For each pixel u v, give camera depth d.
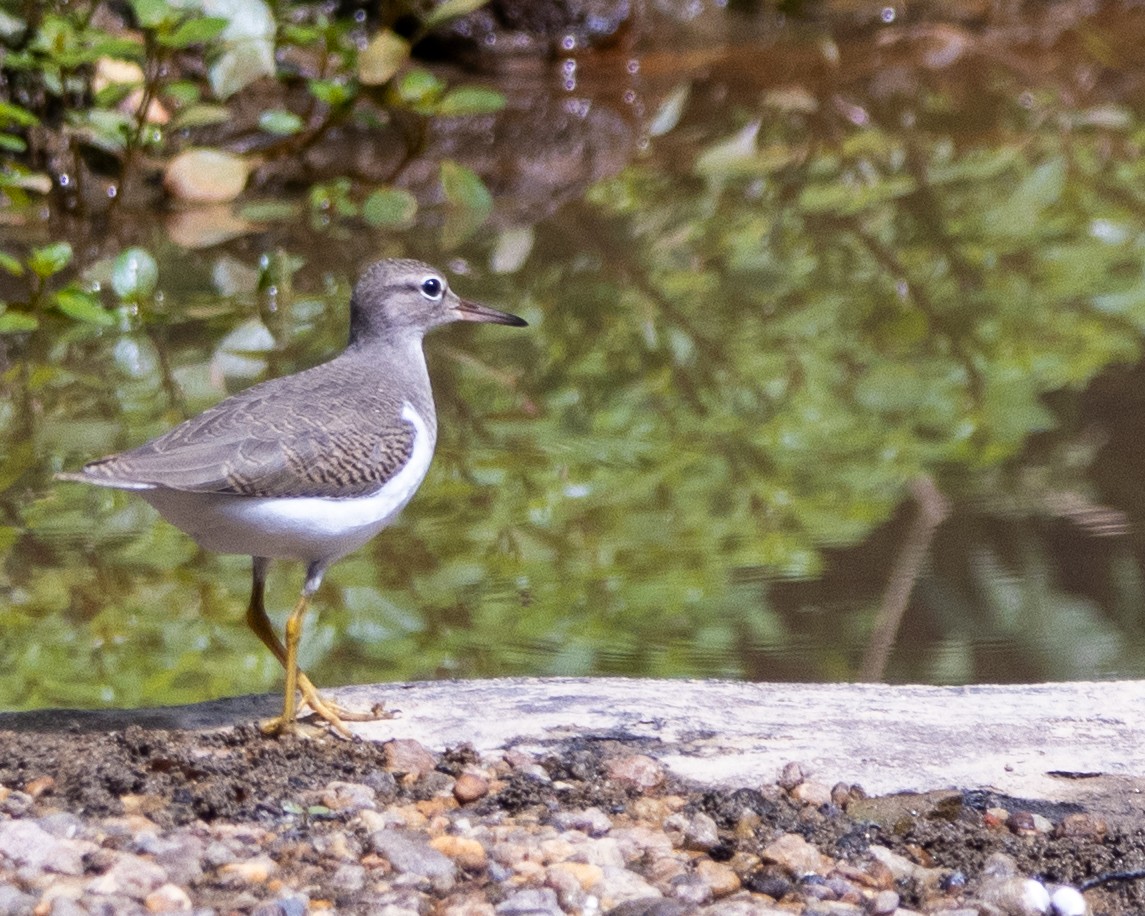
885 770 8.42
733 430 14.26
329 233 18.73
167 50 18.31
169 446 8.58
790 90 22.64
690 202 19.47
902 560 12.14
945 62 23.64
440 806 7.98
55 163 19.50
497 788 8.19
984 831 7.77
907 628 11.29
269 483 8.66
